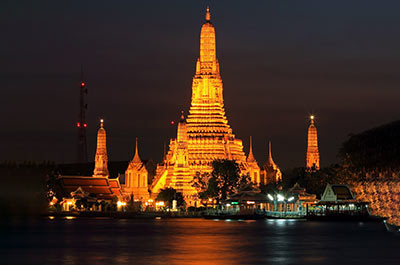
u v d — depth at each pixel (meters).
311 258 105.25
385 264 98.56
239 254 111.06
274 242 130.00
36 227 161.88
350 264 98.62
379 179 146.12
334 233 149.50
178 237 143.38
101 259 105.69
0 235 150.25
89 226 184.75
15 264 100.81
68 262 102.56
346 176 184.50
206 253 112.81
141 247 122.81
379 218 198.12
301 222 198.50
